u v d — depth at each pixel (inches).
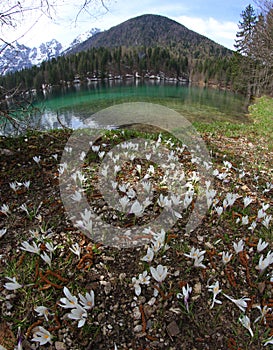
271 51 840.9
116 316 65.4
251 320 64.9
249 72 1223.5
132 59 2797.7
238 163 179.9
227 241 90.0
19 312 66.3
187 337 61.1
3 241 89.8
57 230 94.1
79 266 77.9
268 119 503.2
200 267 78.2
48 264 78.7
